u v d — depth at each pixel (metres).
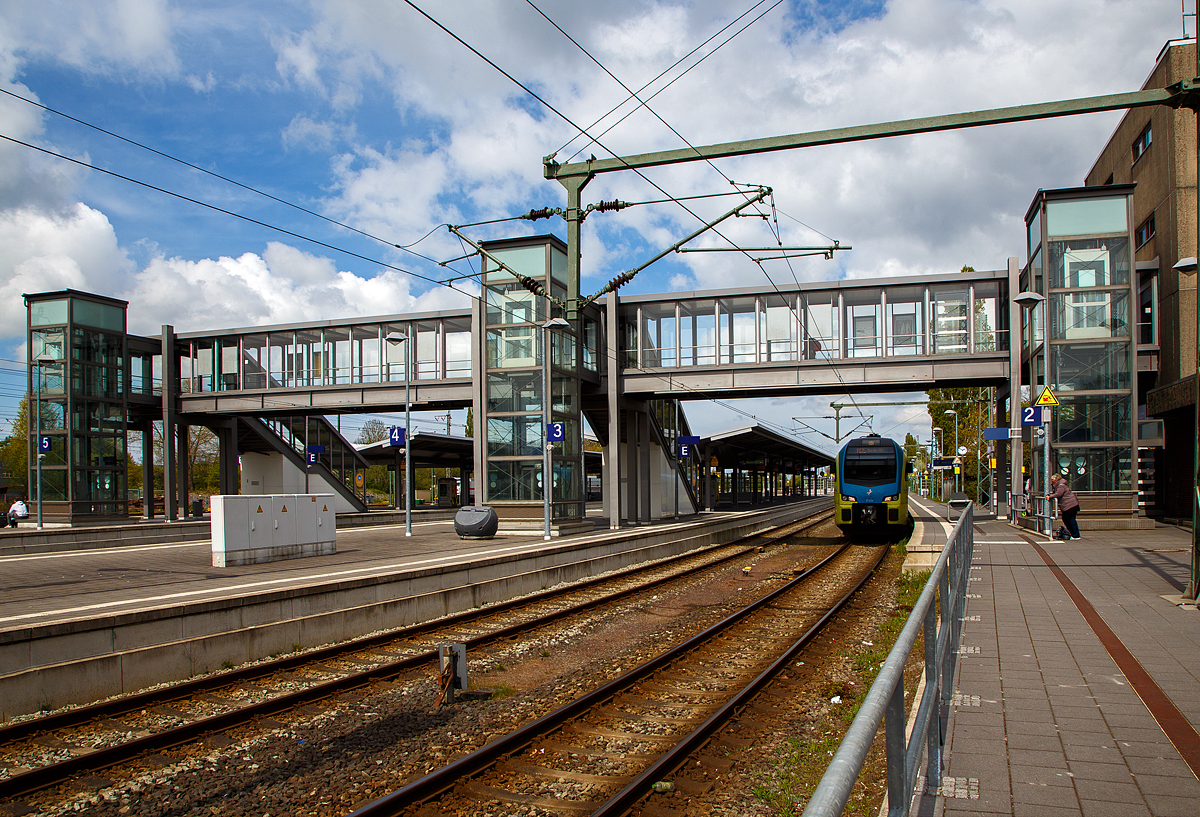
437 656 9.98
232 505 15.94
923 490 97.12
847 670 9.23
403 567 15.31
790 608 13.54
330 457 45.75
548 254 27.06
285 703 7.94
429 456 52.38
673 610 13.94
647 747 6.66
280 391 34.34
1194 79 10.62
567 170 17.41
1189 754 5.03
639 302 30.69
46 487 31.53
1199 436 10.55
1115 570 13.77
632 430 33.44
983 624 9.41
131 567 15.98
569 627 12.20
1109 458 23.97
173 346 35.53
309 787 6.00
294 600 11.43
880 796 5.24
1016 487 26.95
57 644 8.46
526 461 26.75
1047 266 24.78
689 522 34.72
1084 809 4.22
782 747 6.66
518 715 7.65
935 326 28.45
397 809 5.47
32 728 7.21
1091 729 5.54
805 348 29.23
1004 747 5.20
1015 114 11.50
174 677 9.25
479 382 27.70
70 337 31.45
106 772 6.29
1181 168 26.33
